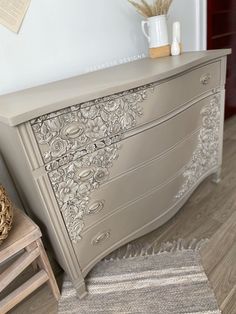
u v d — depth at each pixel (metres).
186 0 1.76
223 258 1.19
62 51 1.24
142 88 0.97
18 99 0.93
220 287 1.06
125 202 1.10
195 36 1.95
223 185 1.67
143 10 1.35
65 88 1.00
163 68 1.07
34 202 0.96
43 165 0.80
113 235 1.12
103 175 0.97
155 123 1.07
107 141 0.94
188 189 1.42
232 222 1.38
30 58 1.15
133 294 1.09
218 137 1.49
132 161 1.05
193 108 1.24
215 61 1.26
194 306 1.01
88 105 0.84
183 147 1.26
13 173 1.07
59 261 1.10
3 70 1.09
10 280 0.92
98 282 1.16
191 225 1.40
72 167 0.88
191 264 1.18
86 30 1.29
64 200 0.90
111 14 1.36
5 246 0.84
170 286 1.10
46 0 1.13
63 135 0.81
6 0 1.03
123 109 0.94
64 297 1.11
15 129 0.72
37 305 1.10
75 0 1.21
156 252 1.27
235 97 2.54
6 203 0.85
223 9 2.06
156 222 1.29
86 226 1.00
